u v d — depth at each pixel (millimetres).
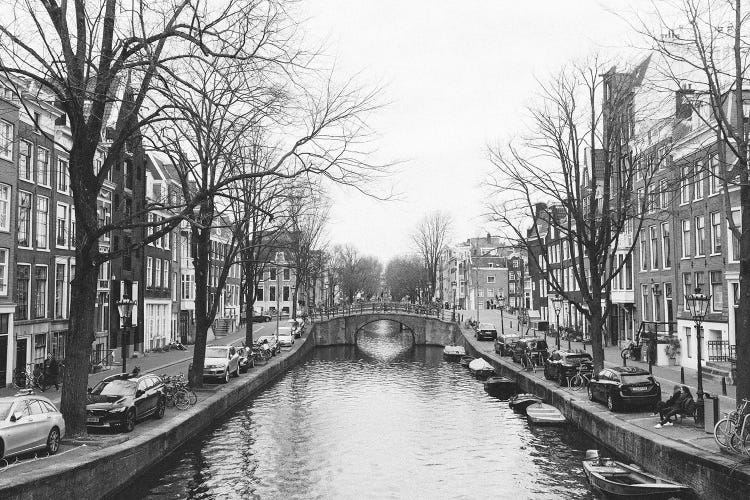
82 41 13828
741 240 14070
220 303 60031
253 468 17156
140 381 18469
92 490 12953
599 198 41750
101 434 16438
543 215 63250
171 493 14938
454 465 17547
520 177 27344
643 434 15727
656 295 33781
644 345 31094
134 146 18406
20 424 12750
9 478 11102
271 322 70625
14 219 24750
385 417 24828
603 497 14375
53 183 28359
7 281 24391
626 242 37844
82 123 14203
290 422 23641
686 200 30078
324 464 17672
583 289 24062
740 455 12648
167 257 44469
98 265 15219
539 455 18469
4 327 24141
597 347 23516
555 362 27734
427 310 68938
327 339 66438
